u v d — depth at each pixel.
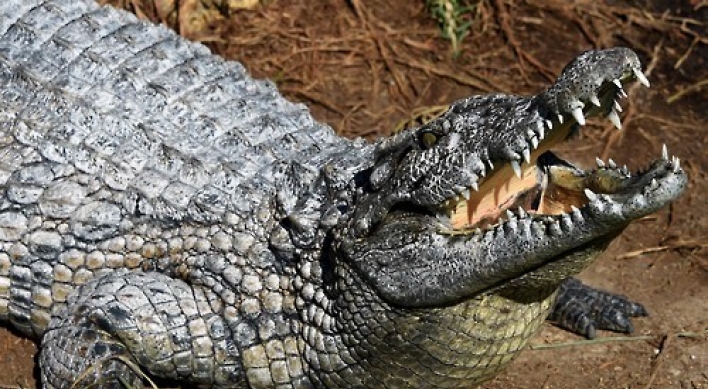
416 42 13.51
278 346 8.57
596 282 10.67
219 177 9.03
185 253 8.86
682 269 10.84
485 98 7.45
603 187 7.31
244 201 8.80
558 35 13.82
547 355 9.70
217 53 13.14
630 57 6.81
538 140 7.02
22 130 9.47
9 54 9.94
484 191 7.65
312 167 8.76
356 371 8.34
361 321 7.97
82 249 9.09
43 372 8.78
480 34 13.75
